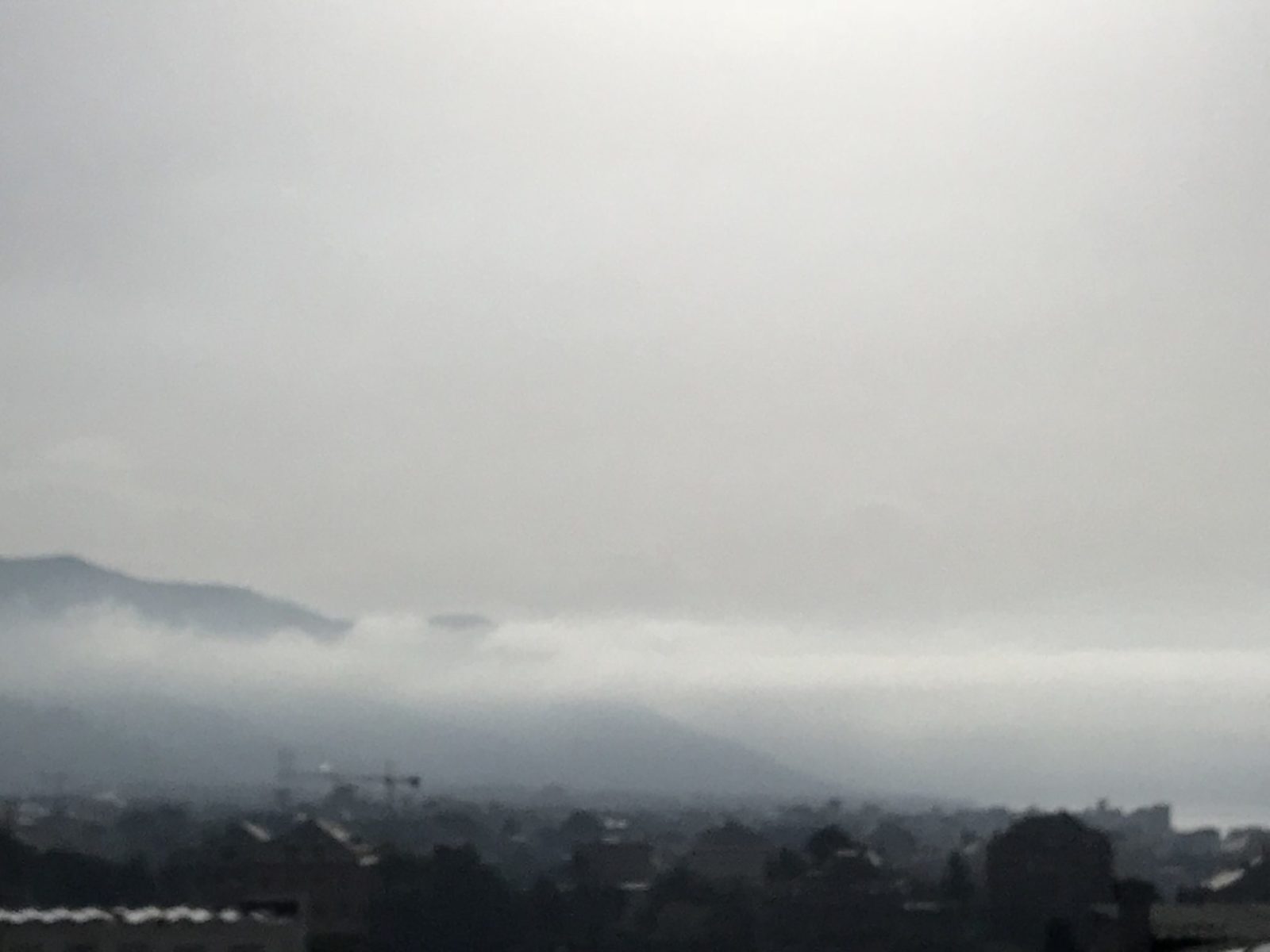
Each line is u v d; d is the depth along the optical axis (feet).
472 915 474.90
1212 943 184.65
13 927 274.57
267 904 349.20
